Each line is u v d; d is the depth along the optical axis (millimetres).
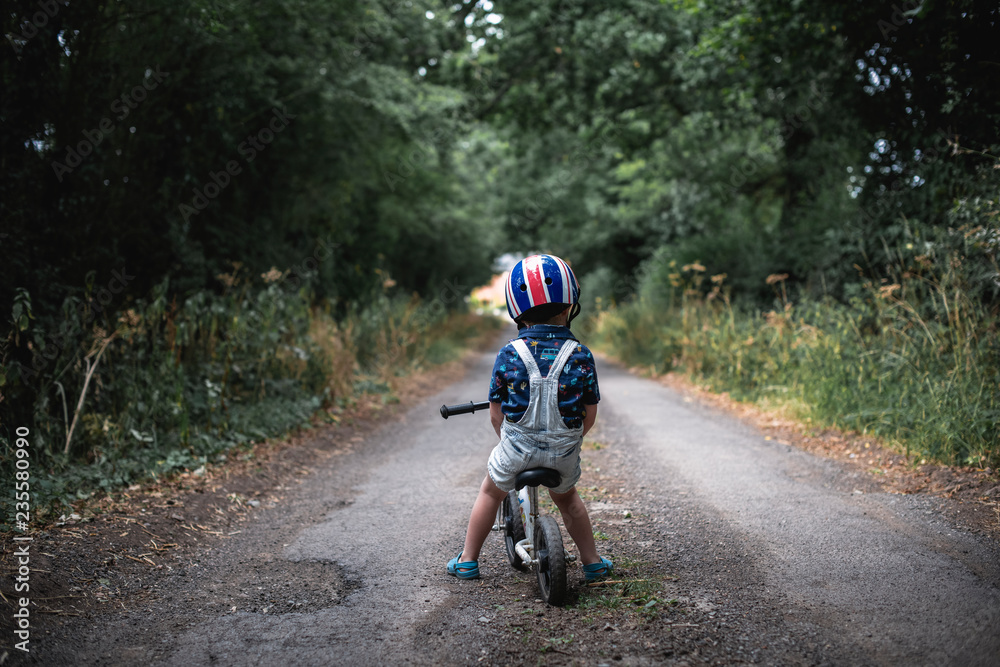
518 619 3232
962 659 2773
